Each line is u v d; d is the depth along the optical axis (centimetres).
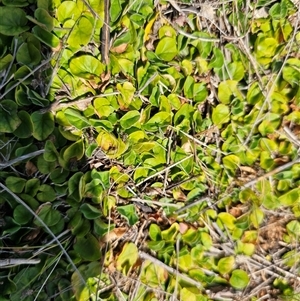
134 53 23
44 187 22
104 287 24
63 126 22
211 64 25
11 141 22
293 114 26
